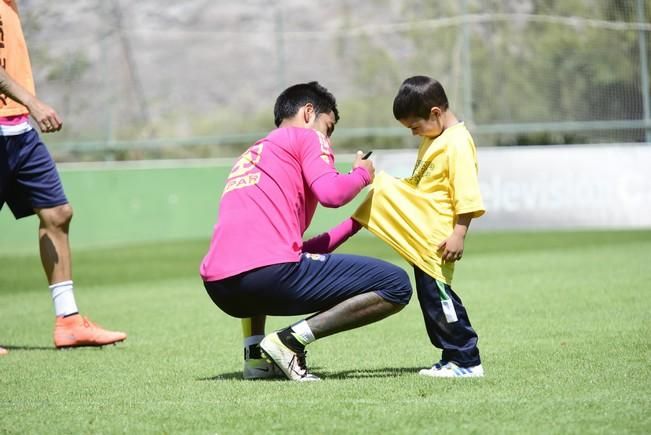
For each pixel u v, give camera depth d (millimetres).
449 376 13148
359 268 12953
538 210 47500
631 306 20109
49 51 52719
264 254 12844
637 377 12836
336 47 54750
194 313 22734
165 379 13992
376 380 13125
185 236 48312
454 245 12820
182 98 54344
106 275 34062
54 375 14594
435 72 53094
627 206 47000
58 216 18109
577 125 50812
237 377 14070
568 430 10078
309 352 16125
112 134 51750
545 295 22688
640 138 52344
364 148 55656
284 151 13320
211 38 54969
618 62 52000
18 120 17891
